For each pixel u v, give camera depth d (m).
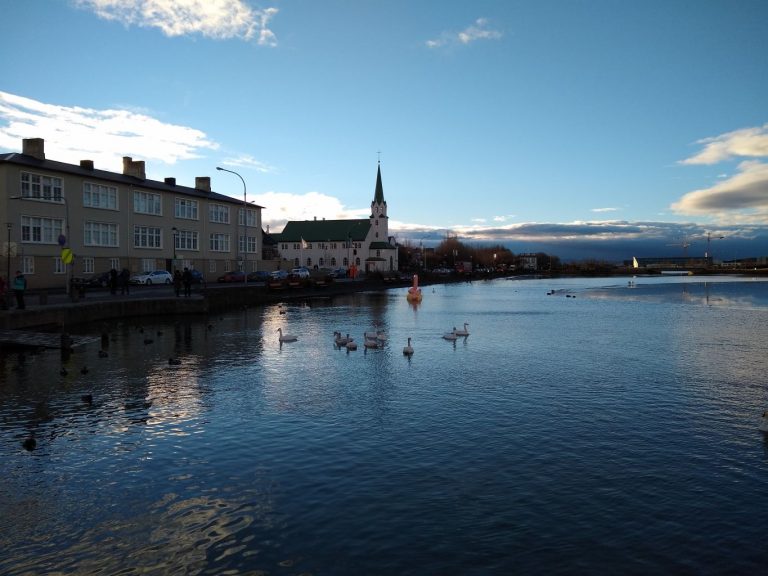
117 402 15.84
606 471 10.68
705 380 18.91
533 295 77.88
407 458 11.38
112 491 9.84
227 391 17.25
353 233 164.75
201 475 10.52
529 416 14.41
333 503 9.33
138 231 67.00
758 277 172.25
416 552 7.82
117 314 39.28
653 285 111.94
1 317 28.03
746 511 9.02
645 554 7.75
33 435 12.88
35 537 8.28
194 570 7.42
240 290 53.03
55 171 55.19
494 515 8.89
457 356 24.05
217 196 83.00
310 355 24.23
